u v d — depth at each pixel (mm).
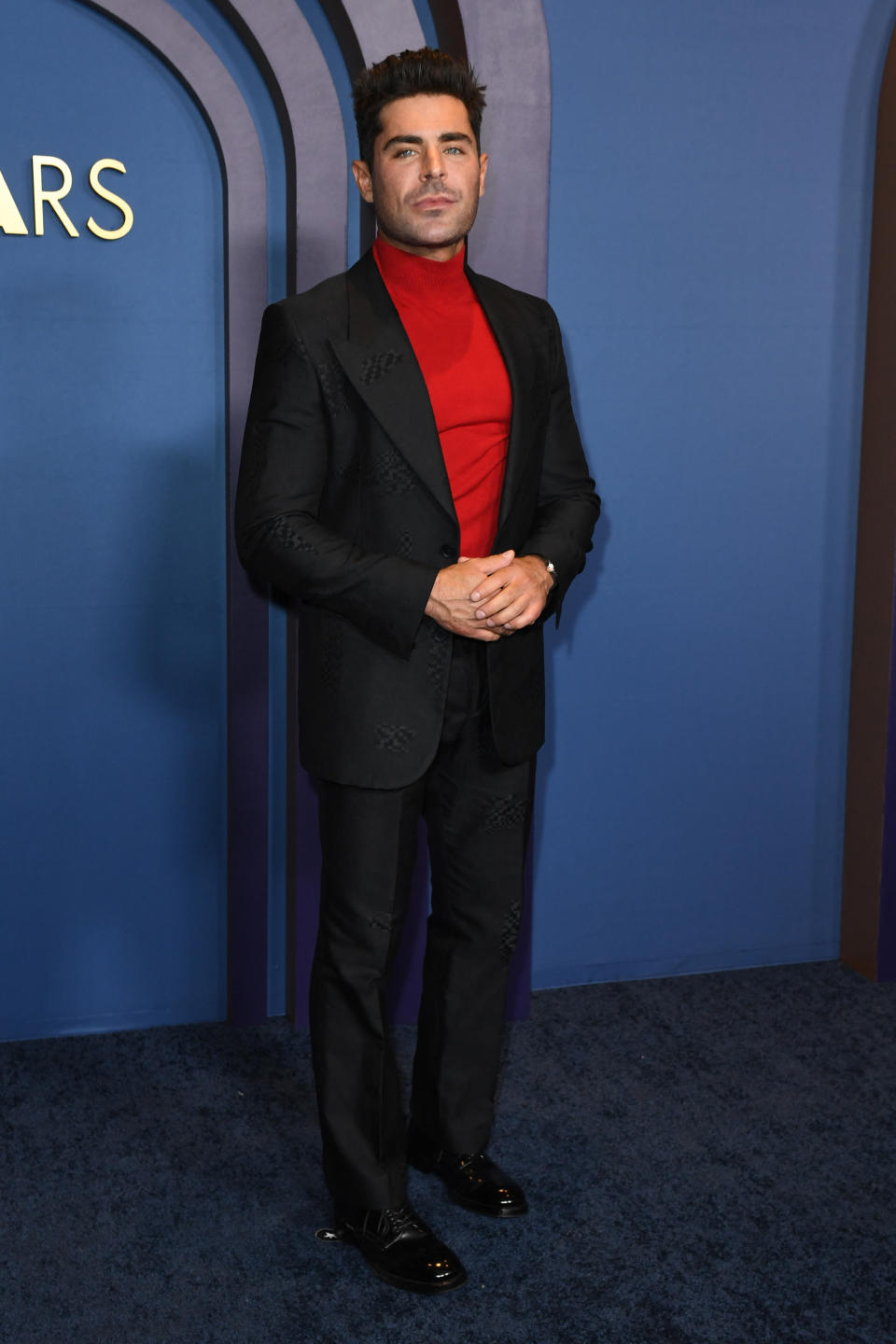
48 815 2742
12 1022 2787
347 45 2584
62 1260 2047
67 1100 2527
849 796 3170
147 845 2809
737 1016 2922
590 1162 2334
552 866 3025
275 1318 1927
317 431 1945
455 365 1980
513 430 1998
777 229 2924
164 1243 2096
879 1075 2662
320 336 1929
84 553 2674
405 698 1961
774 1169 2320
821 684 3135
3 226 2521
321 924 2076
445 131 1905
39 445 2617
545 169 2660
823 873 3215
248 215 2592
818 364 3006
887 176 2914
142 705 2758
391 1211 2035
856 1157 2359
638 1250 2092
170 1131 2428
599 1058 2717
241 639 2711
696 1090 2588
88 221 2564
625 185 2818
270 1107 2525
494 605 1887
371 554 1919
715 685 3066
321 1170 2316
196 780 2812
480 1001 2191
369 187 2025
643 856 3084
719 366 2943
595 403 2883
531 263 2691
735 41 2824
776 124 2881
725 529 3012
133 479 2676
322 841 2078
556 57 2729
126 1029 2852
